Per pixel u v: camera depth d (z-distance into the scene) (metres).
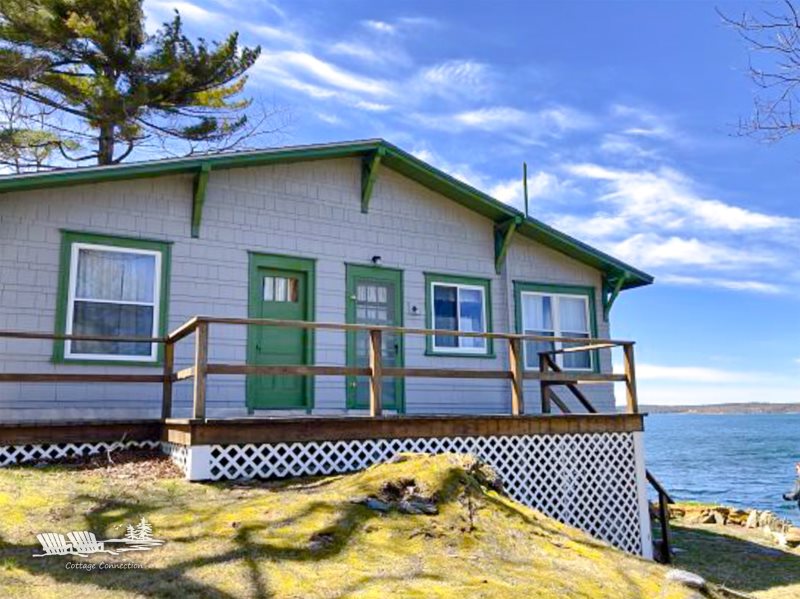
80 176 8.01
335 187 10.37
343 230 10.33
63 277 8.20
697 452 52.38
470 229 11.59
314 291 9.91
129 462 6.86
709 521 13.54
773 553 10.31
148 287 8.74
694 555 9.98
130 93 15.82
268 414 9.25
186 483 6.04
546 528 5.67
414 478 5.88
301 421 6.77
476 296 11.46
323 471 6.86
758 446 60.16
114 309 8.48
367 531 4.85
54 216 8.27
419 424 7.50
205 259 9.15
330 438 6.93
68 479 5.95
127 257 8.68
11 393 7.77
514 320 11.68
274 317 9.62
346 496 5.49
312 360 9.73
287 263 9.76
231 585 3.79
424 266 10.98
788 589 8.01
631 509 8.85
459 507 5.54
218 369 6.46
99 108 15.31
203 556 4.18
